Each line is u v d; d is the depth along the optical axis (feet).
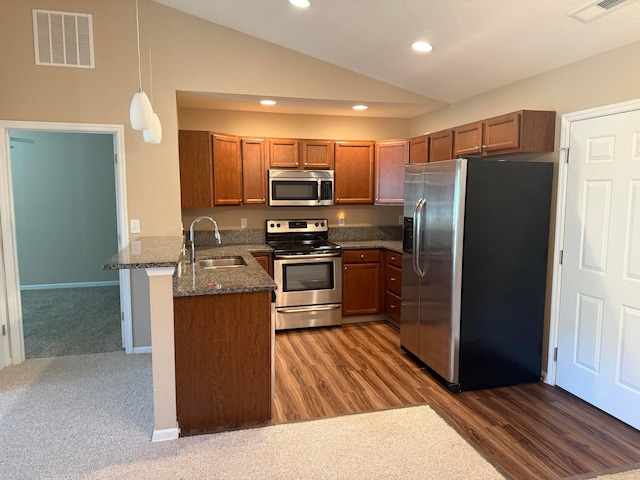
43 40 11.03
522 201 10.07
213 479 6.89
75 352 12.44
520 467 7.27
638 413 8.42
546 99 10.34
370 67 12.71
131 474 7.01
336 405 9.37
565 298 10.07
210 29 12.04
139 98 7.98
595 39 8.51
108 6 11.34
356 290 15.11
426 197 10.95
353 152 15.66
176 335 8.01
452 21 9.10
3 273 11.30
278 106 14.35
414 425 8.55
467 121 13.37
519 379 10.55
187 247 14.73
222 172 13.89
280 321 14.26
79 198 21.04
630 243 8.50
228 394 8.36
